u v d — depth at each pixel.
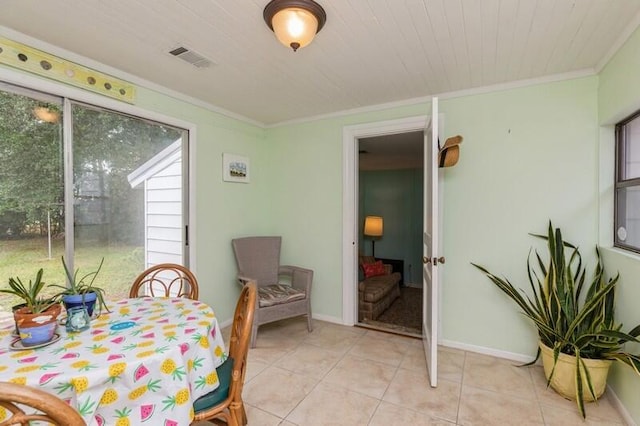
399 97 2.79
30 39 1.80
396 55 2.02
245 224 3.40
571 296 2.03
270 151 3.66
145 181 2.52
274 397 1.97
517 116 2.43
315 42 1.86
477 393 2.01
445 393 2.01
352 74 2.31
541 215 2.37
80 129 2.11
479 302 2.58
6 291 1.26
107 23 1.67
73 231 2.08
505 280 2.49
